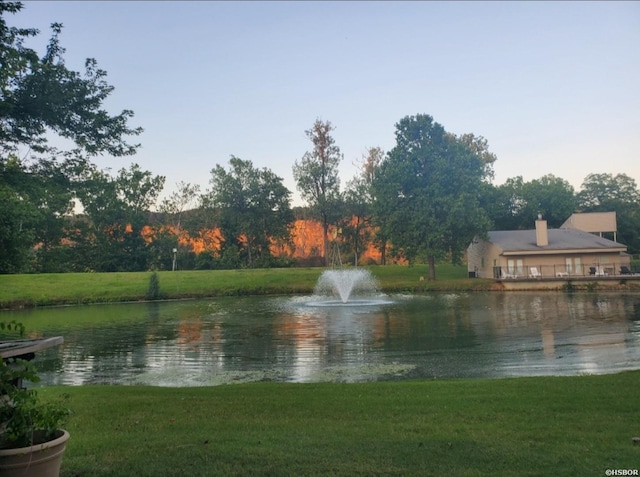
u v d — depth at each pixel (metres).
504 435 5.62
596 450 5.07
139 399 8.09
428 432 5.83
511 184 65.88
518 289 41.09
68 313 31.28
